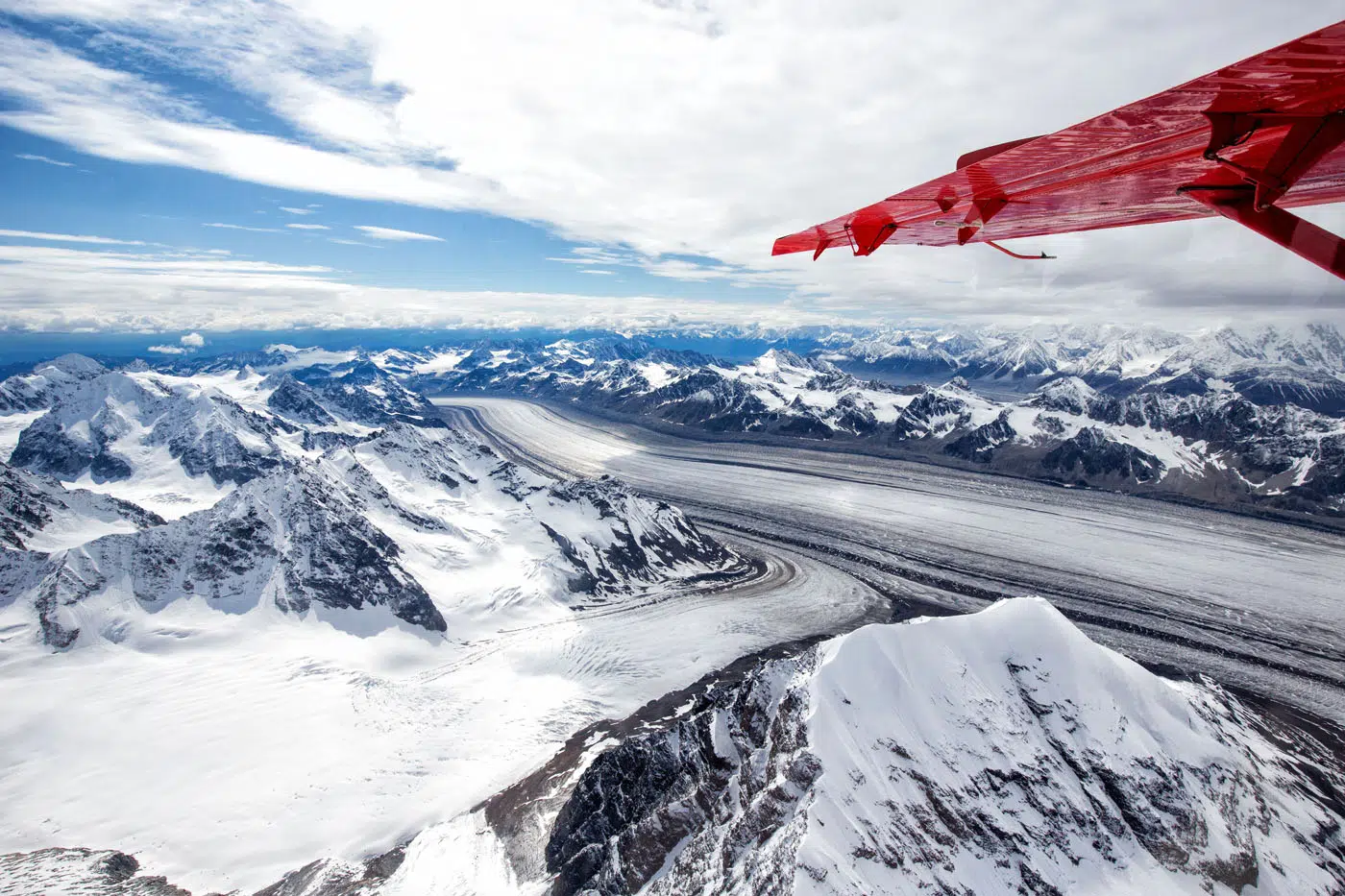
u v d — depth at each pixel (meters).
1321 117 4.81
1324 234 5.10
